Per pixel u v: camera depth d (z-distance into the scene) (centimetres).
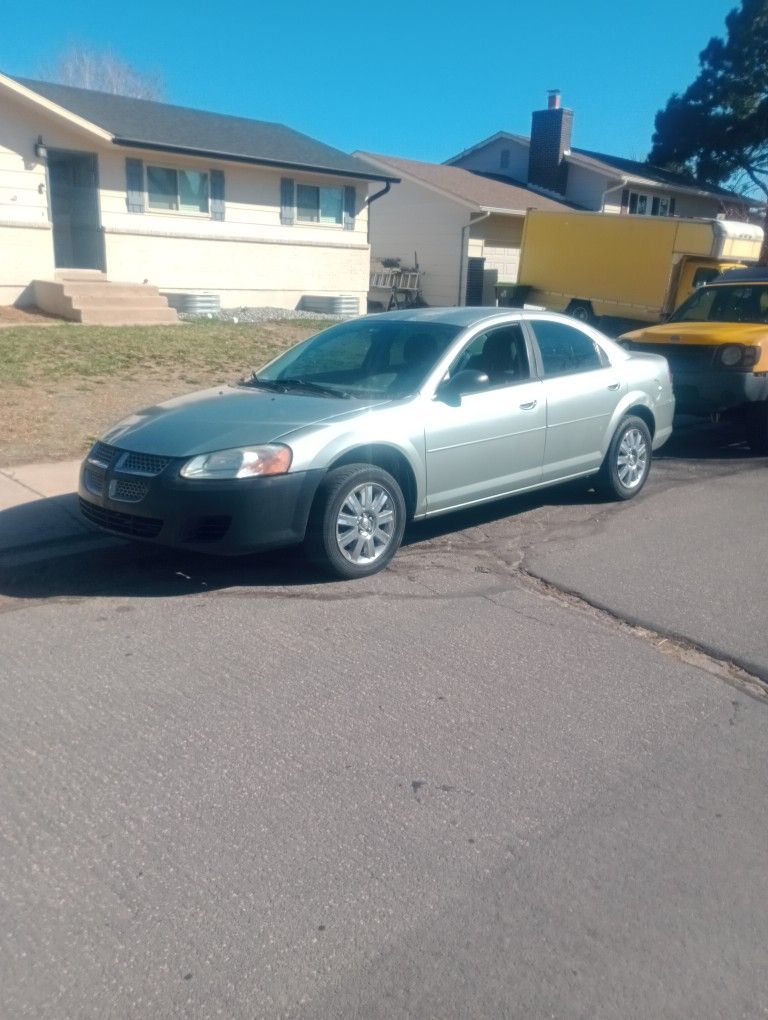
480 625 562
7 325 1564
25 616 559
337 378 703
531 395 721
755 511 827
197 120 2159
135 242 1908
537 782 397
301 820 366
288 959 294
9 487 777
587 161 3216
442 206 2816
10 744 416
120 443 607
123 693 465
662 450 1115
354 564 617
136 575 627
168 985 283
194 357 1418
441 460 659
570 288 2114
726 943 306
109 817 365
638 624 571
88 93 2086
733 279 1196
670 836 363
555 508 819
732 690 490
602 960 297
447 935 306
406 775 399
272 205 2128
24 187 1742
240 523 569
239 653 514
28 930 304
